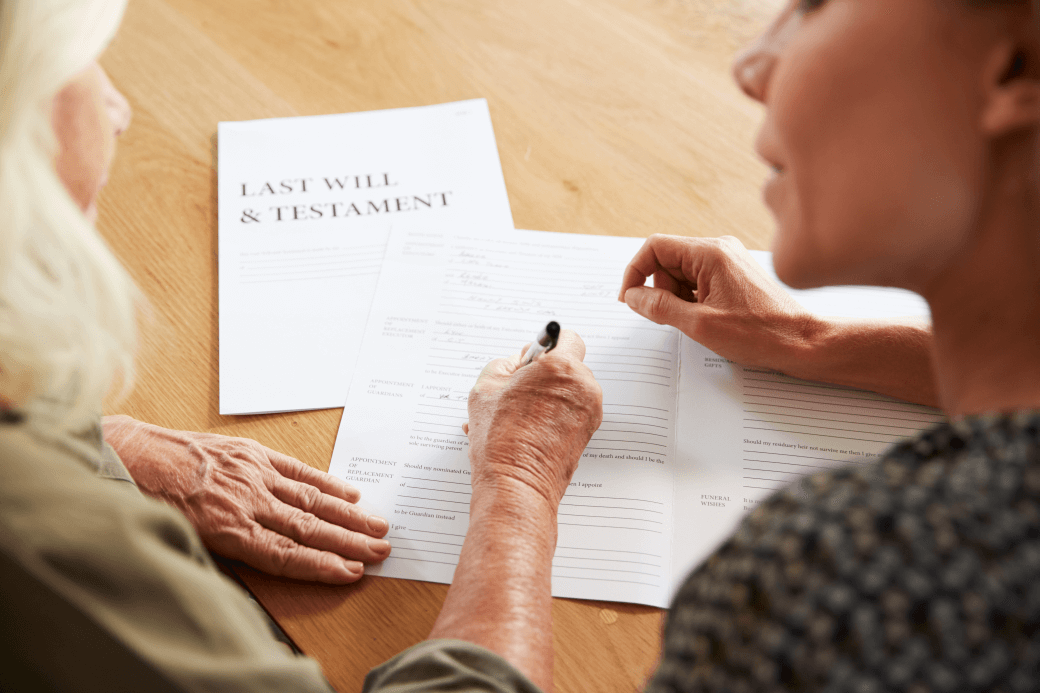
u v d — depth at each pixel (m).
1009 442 0.30
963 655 0.27
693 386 0.74
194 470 0.66
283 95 1.00
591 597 0.62
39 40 0.36
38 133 0.39
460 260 0.84
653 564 0.63
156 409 0.73
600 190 0.91
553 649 0.57
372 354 0.77
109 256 0.43
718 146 0.95
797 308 0.74
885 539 0.29
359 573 0.62
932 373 0.70
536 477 0.62
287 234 0.86
